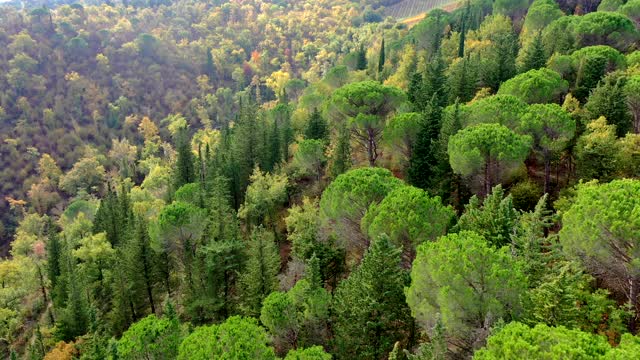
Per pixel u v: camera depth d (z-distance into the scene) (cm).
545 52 6806
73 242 7419
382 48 11288
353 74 10212
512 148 3834
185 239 5238
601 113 4481
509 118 4472
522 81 5288
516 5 10569
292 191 6644
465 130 4216
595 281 2806
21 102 16512
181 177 8606
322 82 10050
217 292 4953
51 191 14325
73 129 17000
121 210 7656
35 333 5912
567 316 2194
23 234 10456
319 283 3472
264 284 4356
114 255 6041
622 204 2438
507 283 2323
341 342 3181
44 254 9500
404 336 3178
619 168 3959
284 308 3341
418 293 2677
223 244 4819
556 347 1628
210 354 2445
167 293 5825
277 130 7694
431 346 2219
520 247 2917
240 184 7356
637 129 4631
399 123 5100
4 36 18962
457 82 6725
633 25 6862
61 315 5181
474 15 11775
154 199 9294
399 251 2995
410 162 5212
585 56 5578
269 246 4519
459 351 2547
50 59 19025
